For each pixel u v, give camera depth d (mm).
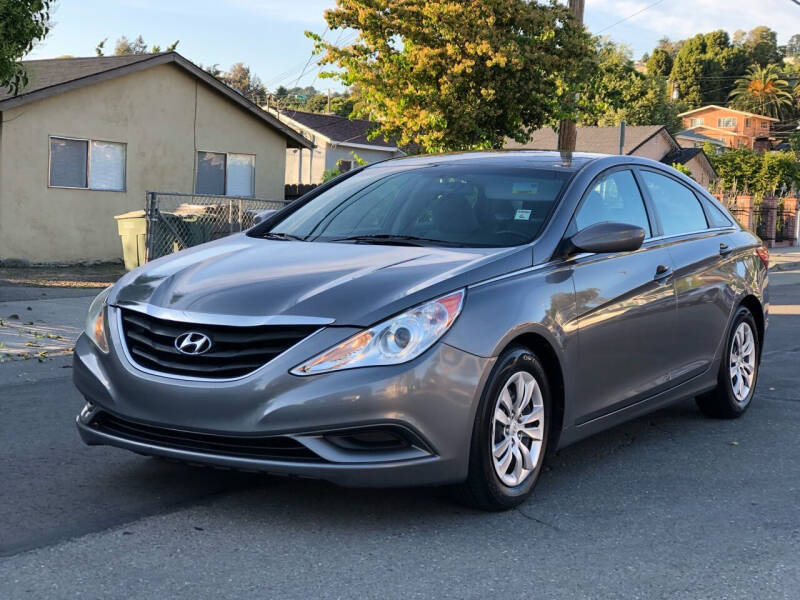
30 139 17719
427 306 3723
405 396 3578
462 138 16625
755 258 6246
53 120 18031
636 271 4859
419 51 16250
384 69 16734
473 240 4453
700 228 5828
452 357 3695
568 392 4309
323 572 3326
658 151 43188
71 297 12297
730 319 5809
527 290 4086
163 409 3707
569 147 17688
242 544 3584
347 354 3572
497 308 3896
